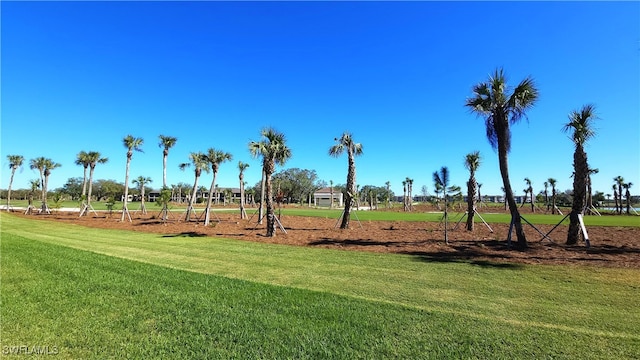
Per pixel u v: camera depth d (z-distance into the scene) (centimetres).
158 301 567
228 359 376
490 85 1334
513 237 1571
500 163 1310
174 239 1498
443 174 1400
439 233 1766
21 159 4484
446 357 377
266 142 1617
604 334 436
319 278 750
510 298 593
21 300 564
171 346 404
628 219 2894
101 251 1141
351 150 2122
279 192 2284
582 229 1272
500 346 402
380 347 401
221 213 4069
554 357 376
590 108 1288
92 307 536
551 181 4406
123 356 381
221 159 2458
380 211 5053
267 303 561
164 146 3372
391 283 701
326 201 9656
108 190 9206
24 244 1205
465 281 712
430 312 517
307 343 413
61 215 3572
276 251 1136
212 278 731
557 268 836
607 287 661
